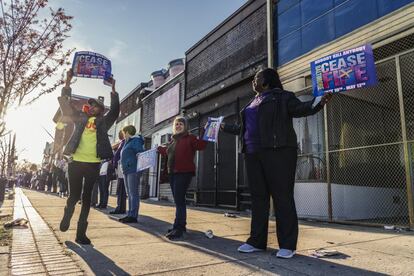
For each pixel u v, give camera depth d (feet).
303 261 10.42
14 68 18.34
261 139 11.43
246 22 32.27
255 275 8.93
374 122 25.53
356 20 21.48
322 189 22.88
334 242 13.83
